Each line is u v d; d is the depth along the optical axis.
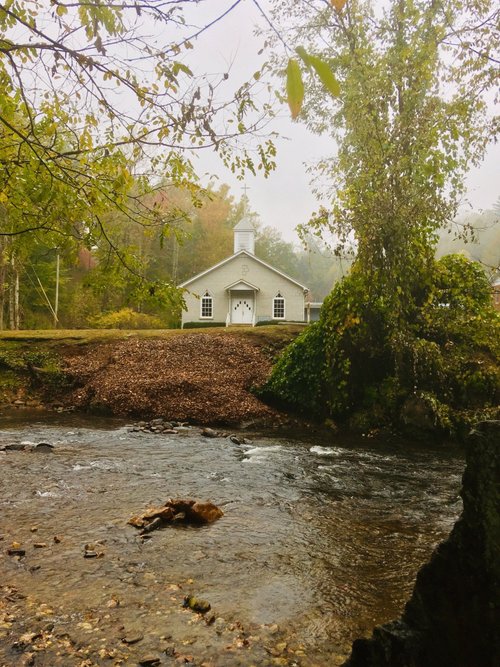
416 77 12.17
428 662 2.22
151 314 40.16
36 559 4.61
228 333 19.83
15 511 5.89
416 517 6.32
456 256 15.18
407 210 12.47
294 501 6.89
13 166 3.71
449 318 13.95
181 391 14.94
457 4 11.05
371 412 13.27
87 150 3.55
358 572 4.64
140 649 3.27
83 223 4.12
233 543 5.25
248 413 14.16
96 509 6.09
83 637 3.38
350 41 12.82
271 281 36.78
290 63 1.36
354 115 12.88
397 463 9.68
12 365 17.66
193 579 4.37
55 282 36.62
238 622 3.67
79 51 2.93
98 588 4.11
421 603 2.33
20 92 3.26
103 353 18.59
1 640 3.29
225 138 3.47
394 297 13.04
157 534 5.37
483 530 2.14
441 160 12.07
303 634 3.55
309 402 14.36
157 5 2.42
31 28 2.63
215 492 7.11
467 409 12.27
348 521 6.11
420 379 12.93
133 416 14.28
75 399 15.88
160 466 8.55
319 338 14.50
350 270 13.63
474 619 2.11
